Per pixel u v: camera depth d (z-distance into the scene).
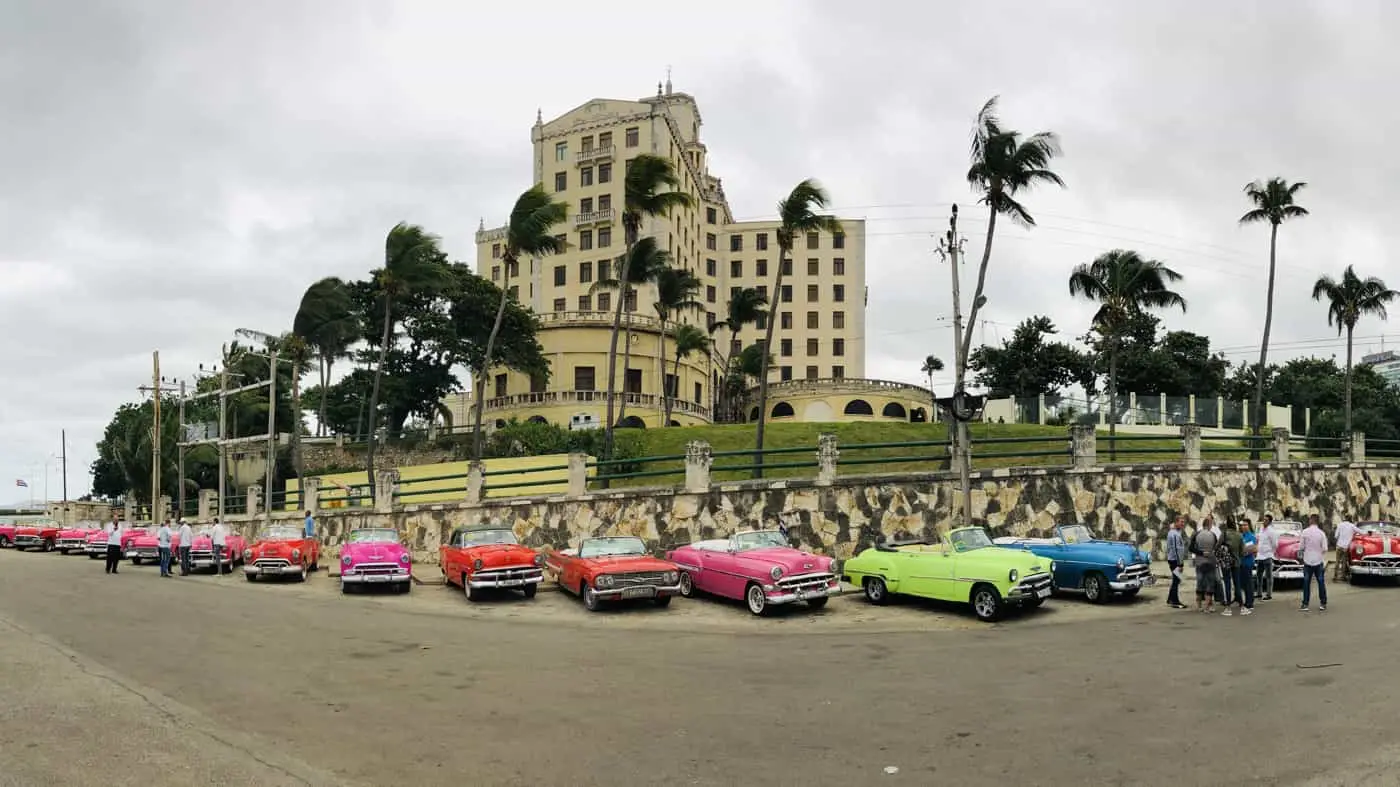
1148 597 18.55
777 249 92.69
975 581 15.86
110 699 9.69
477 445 33.84
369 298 57.47
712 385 80.38
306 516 28.53
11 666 11.44
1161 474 25.72
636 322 66.69
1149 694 9.75
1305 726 8.34
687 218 80.44
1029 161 26.50
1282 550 19.86
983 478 23.88
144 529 34.62
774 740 8.15
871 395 82.69
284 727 8.60
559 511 23.95
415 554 26.22
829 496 22.95
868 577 18.20
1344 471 30.41
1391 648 12.13
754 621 16.08
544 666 11.73
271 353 37.03
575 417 57.62
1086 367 69.25
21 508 79.75
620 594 17.14
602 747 7.96
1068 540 18.91
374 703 9.62
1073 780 6.94
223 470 40.44
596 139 71.88
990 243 27.12
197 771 7.22
